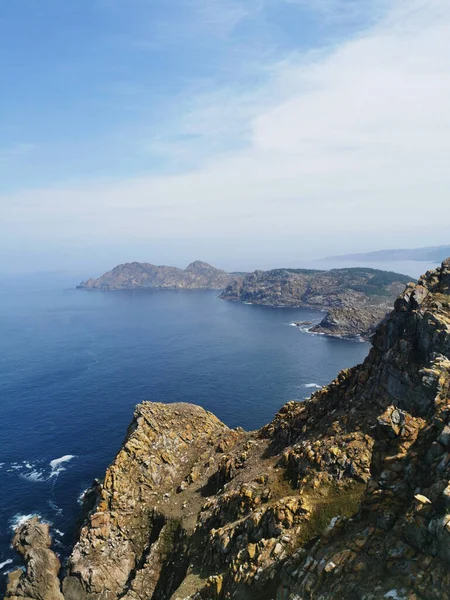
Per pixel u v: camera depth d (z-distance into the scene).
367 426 52.41
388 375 56.44
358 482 44.12
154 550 64.12
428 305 58.28
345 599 24.50
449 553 21.95
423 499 24.80
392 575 23.84
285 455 56.94
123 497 74.88
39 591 68.88
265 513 43.19
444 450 28.19
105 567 67.19
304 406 74.75
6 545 83.56
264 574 34.81
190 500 70.62
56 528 88.38
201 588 41.59
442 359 46.34
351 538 29.00
